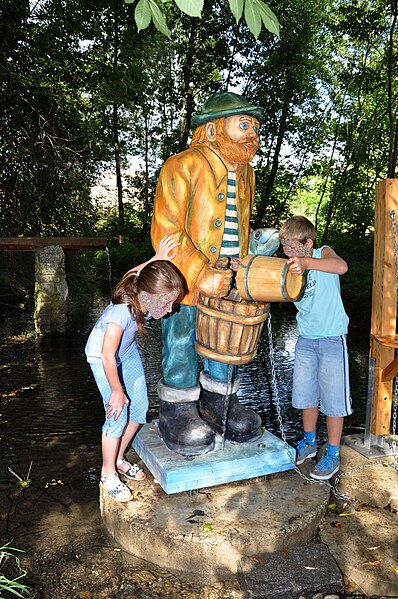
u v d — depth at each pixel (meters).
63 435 4.39
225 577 2.56
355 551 2.65
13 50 10.52
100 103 13.88
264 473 3.08
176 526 2.64
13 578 2.56
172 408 3.19
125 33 13.43
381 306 3.35
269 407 5.26
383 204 3.28
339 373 3.04
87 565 2.64
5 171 10.67
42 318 8.07
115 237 19.97
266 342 8.29
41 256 7.96
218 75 18.77
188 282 2.85
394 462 3.39
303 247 2.97
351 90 17.42
